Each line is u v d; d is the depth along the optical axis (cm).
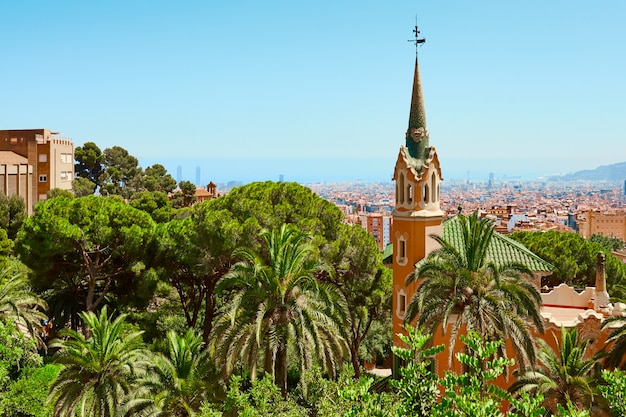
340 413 2345
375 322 5416
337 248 4516
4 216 7762
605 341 3362
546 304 4175
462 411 1345
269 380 2500
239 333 2831
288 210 4547
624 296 4209
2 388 3612
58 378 3055
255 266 2934
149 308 5519
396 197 3934
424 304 2992
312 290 3036
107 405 2959
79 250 4659
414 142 3919
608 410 2695
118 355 3070
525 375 2814
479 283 2981
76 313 5050
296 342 2798
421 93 3969
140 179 14400
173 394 2803
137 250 4625
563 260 5378
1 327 3600
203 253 4488
